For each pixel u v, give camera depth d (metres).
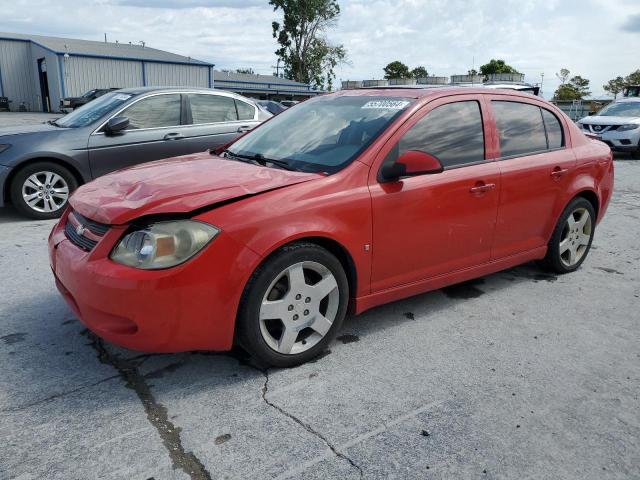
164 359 3.10
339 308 3.12
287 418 2.57
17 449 2.31
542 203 4.20
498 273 4.75
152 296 2.53
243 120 7.52
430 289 3.65
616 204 8.16
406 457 2.32
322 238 2.99
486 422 2.58
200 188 2.84
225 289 2.66
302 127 3.80
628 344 3.44
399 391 2.82
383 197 3.19
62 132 6.34
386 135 3.31
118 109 6.62
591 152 4.64
